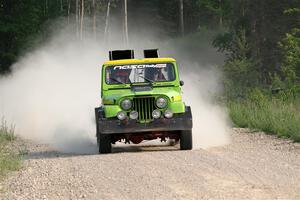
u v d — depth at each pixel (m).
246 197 19.62
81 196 21.39
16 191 23.23
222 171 24.47
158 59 34.97
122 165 27.06
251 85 77.88
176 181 22.72
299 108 45.66
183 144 32.31
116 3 182.00
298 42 73.56
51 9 148.62
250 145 33.56
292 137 35.25
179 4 161.88
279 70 88.88
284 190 20.48
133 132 32.28
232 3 101.50
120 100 32.19
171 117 32.06
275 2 92.88
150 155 29.97
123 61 34.88
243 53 84.75
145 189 21.64
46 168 28.00
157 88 34.19
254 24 94.19
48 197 21.72
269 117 42.03
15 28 90.44
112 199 20.58
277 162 26.36
